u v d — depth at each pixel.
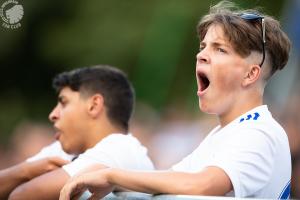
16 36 28.67
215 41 6.84
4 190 8.09
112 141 8.15
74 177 6.60
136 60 26.97
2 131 28.19
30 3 28.53
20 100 28.98
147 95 26.08
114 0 27.86
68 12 28.66
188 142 18.39
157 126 20.08
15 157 20.31
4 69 29.05
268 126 6.74
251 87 6.89
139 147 8.32
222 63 6.80
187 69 26.14
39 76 29.02
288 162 6.83
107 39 27.53
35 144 17.36
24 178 8.03
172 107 21.61
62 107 8.53
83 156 7.99
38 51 28.75
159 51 26.38
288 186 6.88
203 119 17.78
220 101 6.87
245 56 6.81
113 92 8.46
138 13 27.28
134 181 6.36
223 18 6.85
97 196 6.55
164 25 26.52
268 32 6.89
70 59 28.23
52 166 7.95
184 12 26.34
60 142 8.59
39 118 28.89
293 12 14.77
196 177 6.34
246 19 6.84
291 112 13.28
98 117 8.45
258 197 6.62
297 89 15.05
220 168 6.42
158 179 6.33
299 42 14.72
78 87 8.48
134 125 17.88
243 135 6.64
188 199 6.10
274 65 6.98
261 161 6.57
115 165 7.98
